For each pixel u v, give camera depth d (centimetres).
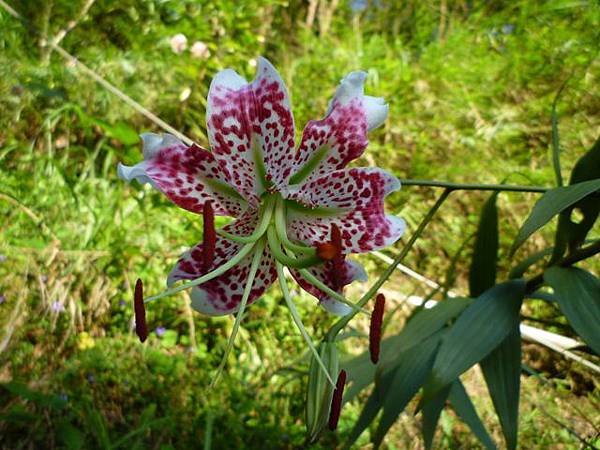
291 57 75
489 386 23
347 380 28
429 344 25
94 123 50
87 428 31
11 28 60
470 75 71
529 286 23
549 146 63
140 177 17
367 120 17
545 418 40
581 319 20
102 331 40
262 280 19
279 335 43
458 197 59
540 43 72
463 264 54
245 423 36
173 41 62
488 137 63
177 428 34
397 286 52
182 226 49
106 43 65
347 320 19
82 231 46
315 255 16
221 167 17
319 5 89
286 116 17
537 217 18
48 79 57
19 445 30
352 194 18
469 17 85
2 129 54
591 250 22
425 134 64
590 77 66
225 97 17
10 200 45
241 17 69
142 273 44
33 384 34
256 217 19
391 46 86
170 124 63
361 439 37
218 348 41
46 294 39
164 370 37
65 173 48
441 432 39
